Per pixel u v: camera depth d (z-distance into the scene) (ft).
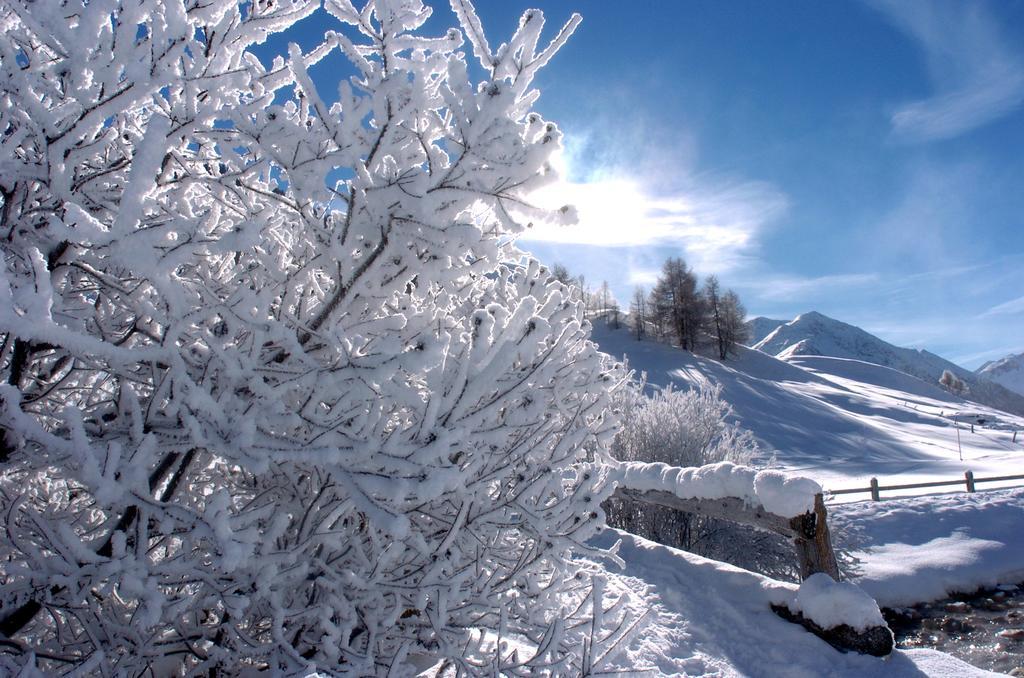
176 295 4.71
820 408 135.03
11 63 5.02
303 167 6.12
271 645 6.00
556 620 6.97
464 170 6.05
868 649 12.82
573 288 10.15
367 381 5.18
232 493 7.72
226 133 6.21
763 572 27.58
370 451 4.96
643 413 34.60
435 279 6.72
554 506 7.62
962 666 12.42
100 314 6.95
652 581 16.70
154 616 4.50
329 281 7.73
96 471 4.15
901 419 141.28
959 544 33.86
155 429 5.30
